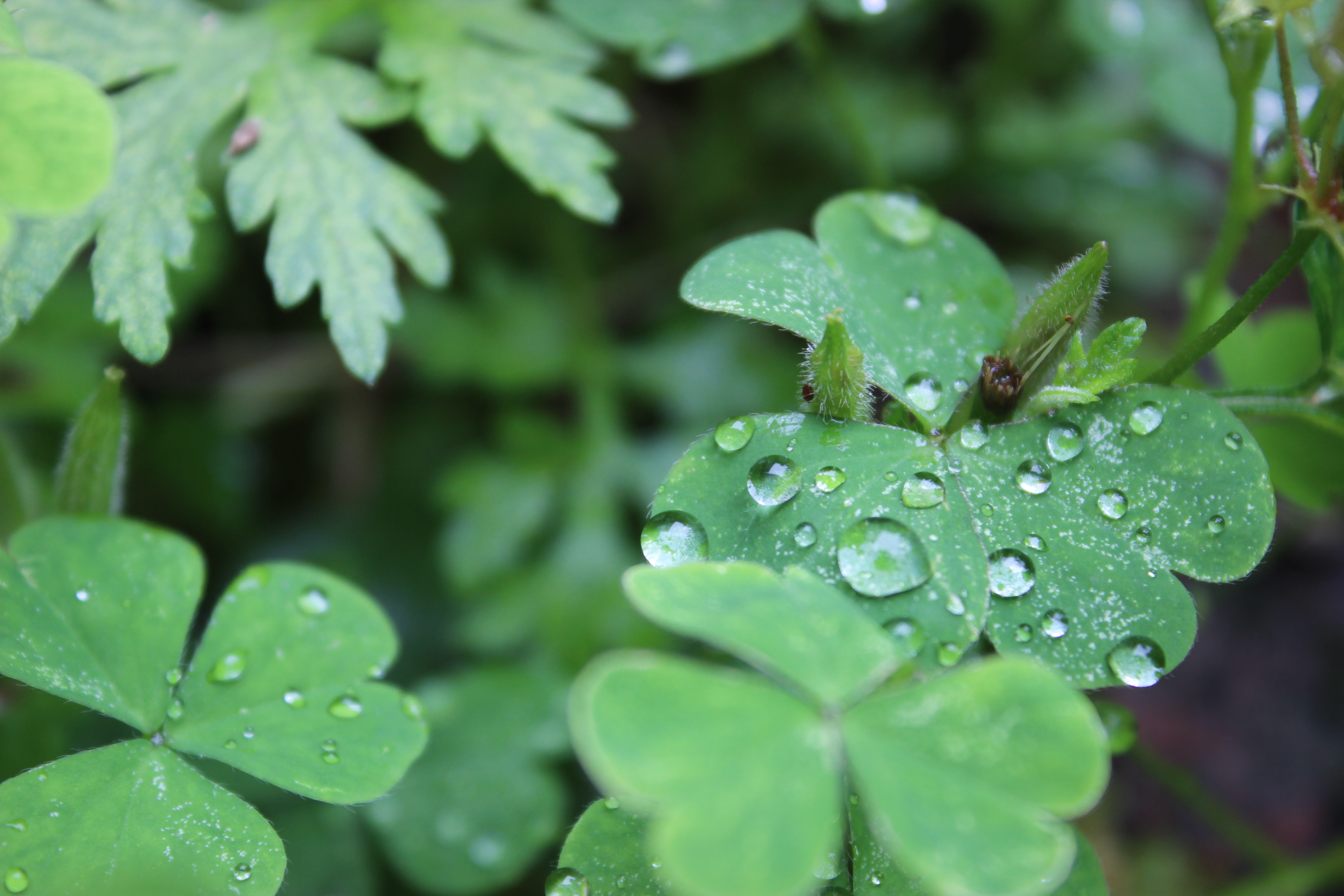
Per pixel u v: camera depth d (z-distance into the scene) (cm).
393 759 16
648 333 23
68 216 15
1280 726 20
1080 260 16
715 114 24
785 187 24
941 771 15
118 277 17
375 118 18
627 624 19
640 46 18
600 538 20
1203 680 21
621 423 21
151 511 22
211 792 16
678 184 24
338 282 17
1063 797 14
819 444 16
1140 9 20
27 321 17
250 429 23
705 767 14
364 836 18
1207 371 23
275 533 22
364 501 23
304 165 17
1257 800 20
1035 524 16
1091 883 16
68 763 16
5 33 16
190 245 17
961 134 24
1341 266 16
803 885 14
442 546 22
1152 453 16
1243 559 16
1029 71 24
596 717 14
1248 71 17
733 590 15
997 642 15
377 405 23
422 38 18
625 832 16
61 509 17
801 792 14
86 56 18
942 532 16
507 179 23
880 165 20
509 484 20
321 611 16
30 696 17
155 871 15
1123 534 16
